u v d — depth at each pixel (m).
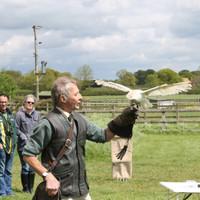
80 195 5.86
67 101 5.83
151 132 35.00
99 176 17.27
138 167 19.83
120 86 4.79
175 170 18.88
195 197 12.23
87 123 6.00
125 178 16.44
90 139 6.04
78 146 5.88
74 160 5.82
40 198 5.78
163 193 13.64
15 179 16.75
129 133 5.81
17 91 63.75
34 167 5.71
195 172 18.30
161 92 4.67
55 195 5.71
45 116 5.85
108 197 12.98
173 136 33.31
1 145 12.95
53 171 5.76
